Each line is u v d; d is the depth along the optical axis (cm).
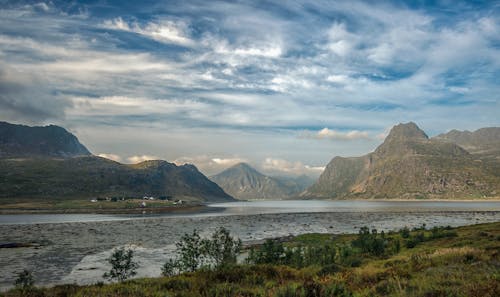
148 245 6788
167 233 8894
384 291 1645
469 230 7038
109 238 7969
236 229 9912
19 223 12681
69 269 4650
